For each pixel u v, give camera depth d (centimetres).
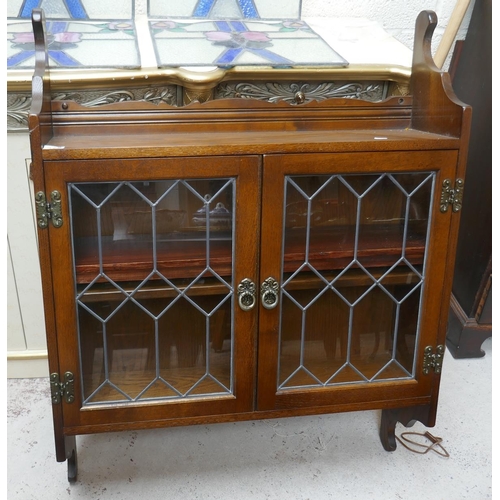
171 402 102
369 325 110
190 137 101
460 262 161
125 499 109
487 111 146
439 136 101
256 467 118
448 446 126
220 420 105
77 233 92
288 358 106
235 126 108
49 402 136
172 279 98
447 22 145
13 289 137
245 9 134
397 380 110
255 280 98
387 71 115
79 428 101
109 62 109
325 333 108
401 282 106
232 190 93
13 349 143
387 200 101
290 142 93
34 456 120
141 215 94
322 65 113
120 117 103
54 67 107
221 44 119
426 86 108
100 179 89
